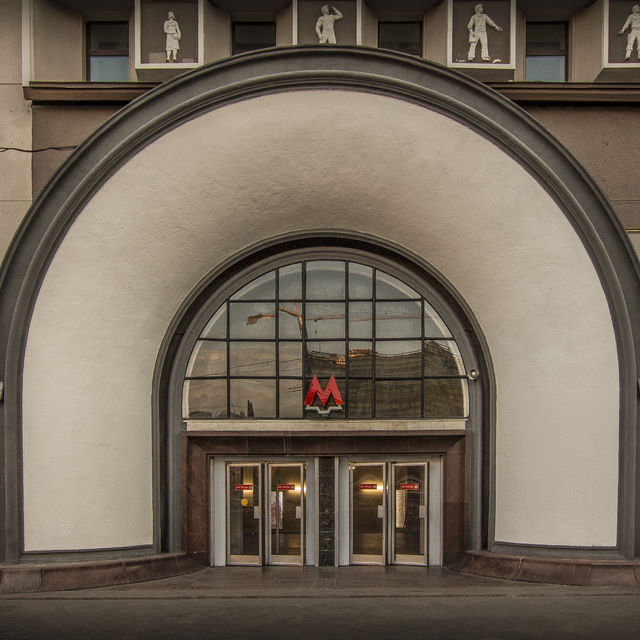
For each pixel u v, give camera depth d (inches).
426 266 448.8
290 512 464.4
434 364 457.7
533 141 400.8
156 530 440.1
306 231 449.4
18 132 448.8
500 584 400.2
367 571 443.8
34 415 400.5
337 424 453.7
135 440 429.7
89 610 349.7
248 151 402.6
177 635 306.5
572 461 403.5
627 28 444.5
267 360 460.8
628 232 446.6
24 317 398.3
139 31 441.7
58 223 398.0
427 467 463.8
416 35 469.4
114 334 417.7
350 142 402.3
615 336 402.0
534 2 454.9
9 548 395.5
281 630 313.4
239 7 458.0
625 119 450.6
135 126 399.2
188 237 424.5
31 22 445.1
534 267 409.7
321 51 394.3
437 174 407.8
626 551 397.4
